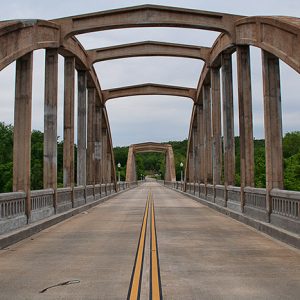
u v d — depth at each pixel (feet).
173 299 20.76
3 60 44.50
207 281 24.40
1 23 46.70
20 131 49.90
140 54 94.94
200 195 111.34
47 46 60.70
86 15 68.13
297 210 38.22
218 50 79.92
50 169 62.44
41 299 20.92
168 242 39.27
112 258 31.60
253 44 55.36
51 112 64.18
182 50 94.07
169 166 290.35
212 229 49.03
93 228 50.49
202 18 67.36
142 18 68.69
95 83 108.06
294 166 203.51
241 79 63.21
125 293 21.90
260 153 227.40
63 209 65.82
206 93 107.14
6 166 193.67
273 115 49.21
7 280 24.91
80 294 21.77
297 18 47.73
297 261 30.12
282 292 21.97
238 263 29.50
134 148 300.61
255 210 52.70
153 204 96.94
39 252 34.24
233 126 74.84
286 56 43.86
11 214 42.52
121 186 193.06
